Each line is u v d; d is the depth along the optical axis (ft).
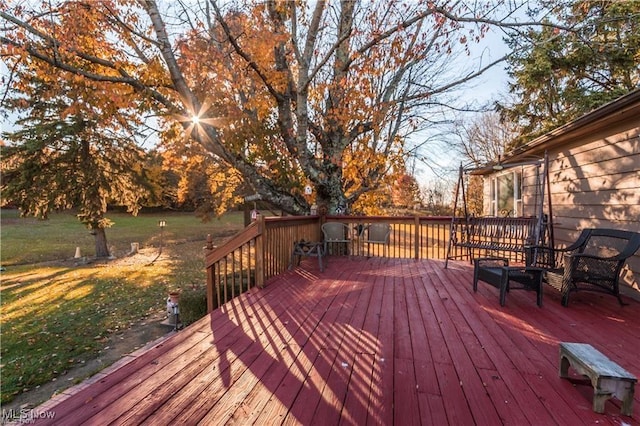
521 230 18.01
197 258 43.42
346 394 6.21
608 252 13.58
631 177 12.66
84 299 26.23
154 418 5.55
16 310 23.70
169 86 19.94
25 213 37.83
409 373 6.96
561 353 6.70
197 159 32.91
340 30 22.57
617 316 10.48
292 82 22.52
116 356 16.37
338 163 24.56
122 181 43.09
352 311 11.09
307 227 21.80
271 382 6.65
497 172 29.45
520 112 36.76
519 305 11.68
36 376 14.43
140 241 57.41
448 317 10.46
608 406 5.81
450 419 5.45
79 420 5.49
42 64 17.52
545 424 5.31
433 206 60.75
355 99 24.63
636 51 26.53
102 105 18.69
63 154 38.45
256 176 23.86
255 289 13.97
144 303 25.05
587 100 30.40
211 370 7.16
